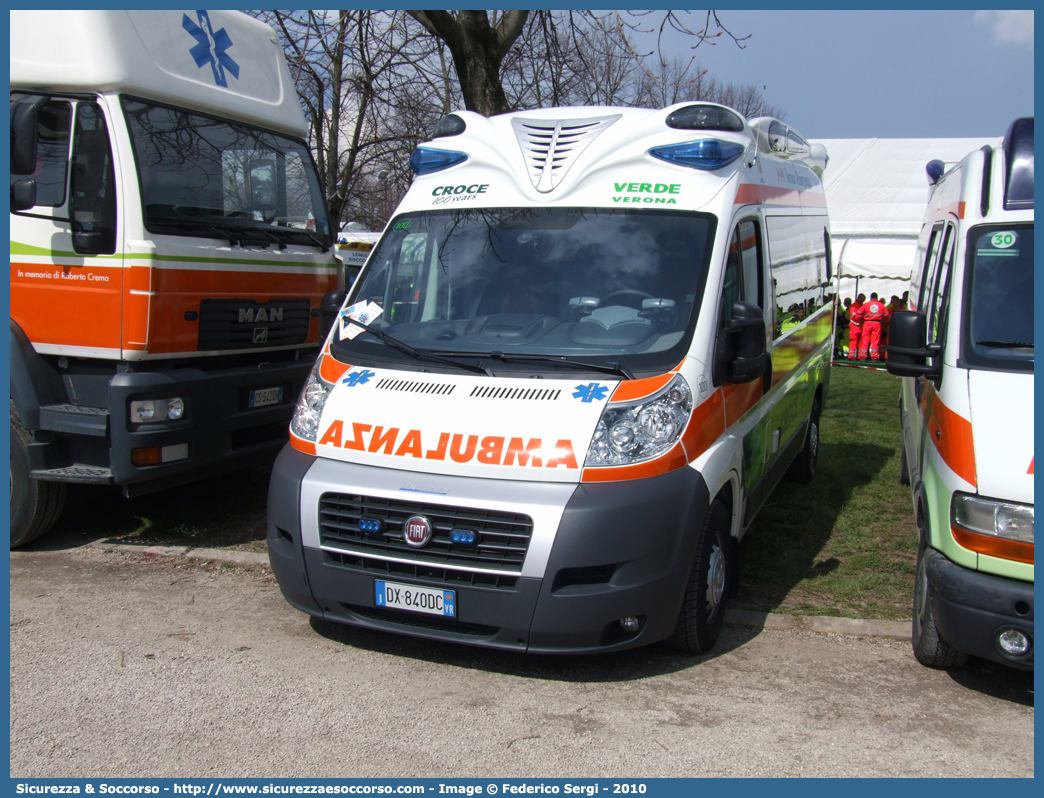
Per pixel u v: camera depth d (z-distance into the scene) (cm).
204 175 631
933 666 438
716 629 458
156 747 348
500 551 392
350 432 431
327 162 1341
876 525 700
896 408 1324
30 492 581
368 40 1152
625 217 488
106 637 453
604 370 425
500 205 512
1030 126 477
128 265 555
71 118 565
